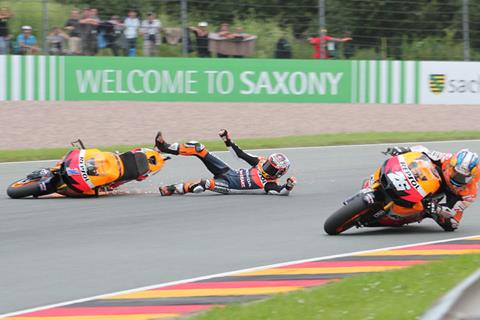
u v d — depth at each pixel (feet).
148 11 252.62
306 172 156.25
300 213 120.78
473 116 237.66
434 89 253.65
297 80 247.09
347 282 78.74
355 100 250.37
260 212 121.08
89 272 87.04
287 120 224.33
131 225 111.24
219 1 260.83
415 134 204.85
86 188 127.24
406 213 103.50
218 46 247.70
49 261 92.02
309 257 93.66
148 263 90.84
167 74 239.91
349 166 162.61
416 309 66.33
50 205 124.06
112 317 70.95
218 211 121.19
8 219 114.11
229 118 223.51
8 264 90.79
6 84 230.27
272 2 264.93
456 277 78.59
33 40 241.35
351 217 103.40
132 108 229.04
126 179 129.39
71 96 235.20
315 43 256.32
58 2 265.54
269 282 82.17
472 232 108.88
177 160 167.63
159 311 72.59
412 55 263.08
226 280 83.25
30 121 211.00
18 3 258.57
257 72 244.83
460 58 264.52
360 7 262.06
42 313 72.54
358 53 261.03
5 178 145.48
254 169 133.49
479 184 146.10
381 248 98.53
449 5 264.52
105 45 242.58
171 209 122.31
